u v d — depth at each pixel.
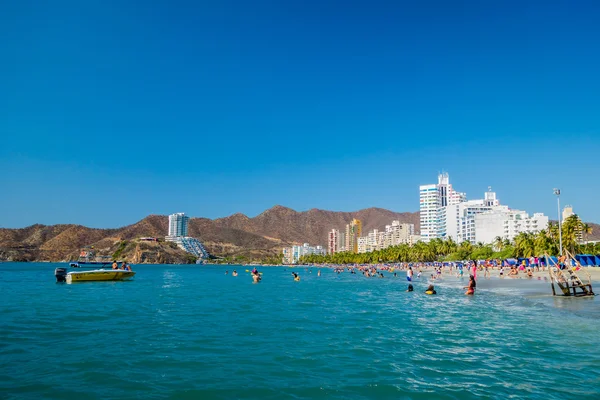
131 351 22.98
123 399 15.32
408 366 19.97
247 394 15.97
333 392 16.20
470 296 58.88
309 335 28.25
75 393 15.95
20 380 17.53
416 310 43.31
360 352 22.95
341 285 100.31
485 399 15.35
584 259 128.75
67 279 92.00
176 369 19.34
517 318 35.34
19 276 141.38
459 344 25.02
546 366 19.75
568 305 42.62
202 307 46.69
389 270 196.62
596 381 17.39
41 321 34.47
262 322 34.50
